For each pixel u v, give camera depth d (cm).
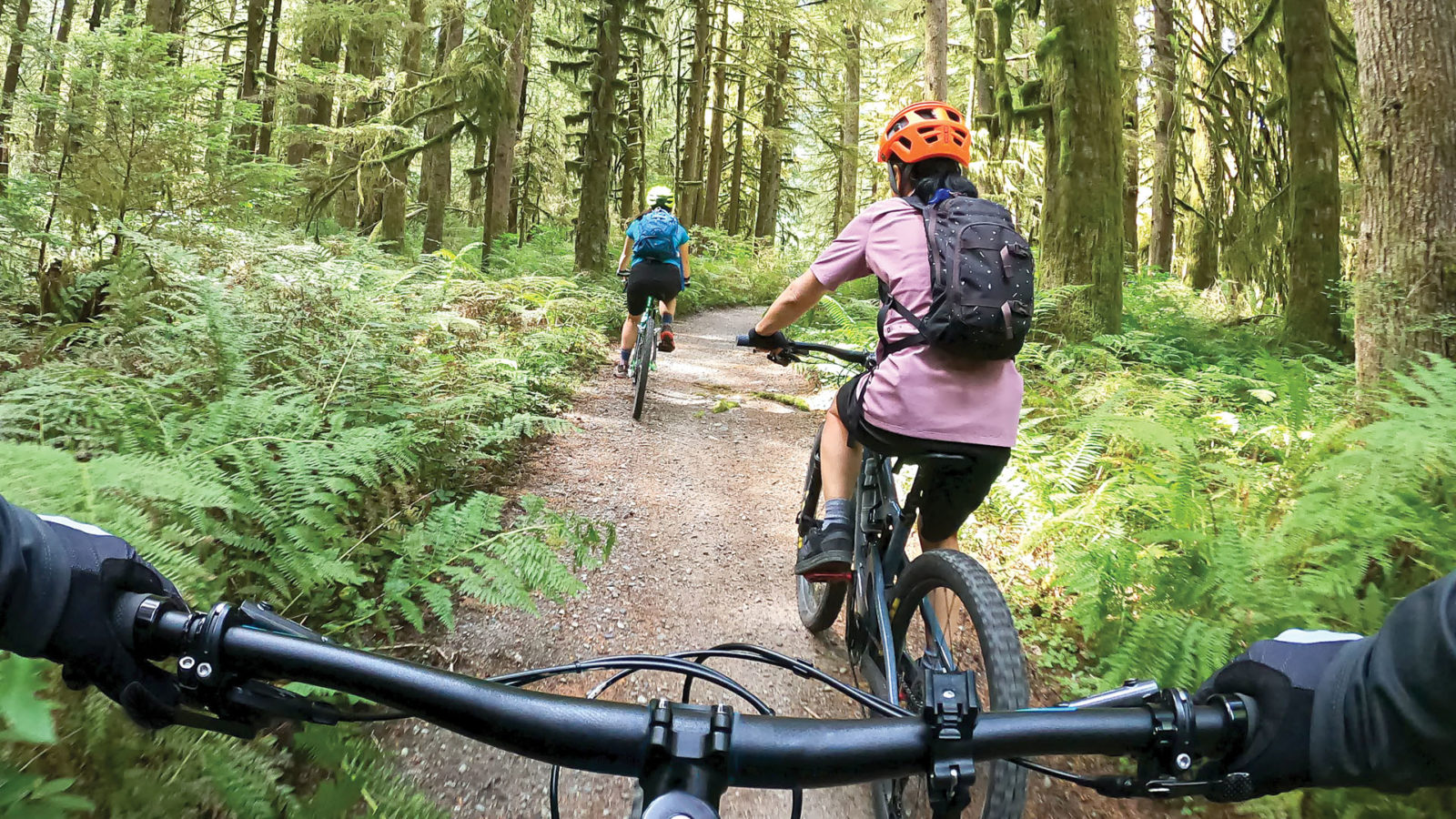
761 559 445
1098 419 471
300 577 280
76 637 83
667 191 747
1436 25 560
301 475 305
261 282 524
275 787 209
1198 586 320
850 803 263
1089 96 799
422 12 1406
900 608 248
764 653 125
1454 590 73
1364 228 604
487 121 1250
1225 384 655
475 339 732
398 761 254
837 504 273
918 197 245
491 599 294
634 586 396
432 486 445
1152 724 87
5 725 186
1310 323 986
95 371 376
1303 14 1023
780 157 3161
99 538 91
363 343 501
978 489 241
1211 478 416
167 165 675
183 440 342
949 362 229
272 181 753
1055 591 409
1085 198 801
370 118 1307
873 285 1456
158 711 90
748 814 255
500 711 84
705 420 713
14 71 1455
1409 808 232
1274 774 84
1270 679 87
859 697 119
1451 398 375
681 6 2323
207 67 710
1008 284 220
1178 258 2244
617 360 934
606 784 258
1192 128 1789
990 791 187
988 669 196
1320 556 329
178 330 430
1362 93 609
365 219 1533
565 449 588
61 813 157
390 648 312
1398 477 333
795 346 298
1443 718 70
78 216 636
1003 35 1241
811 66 2647
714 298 1731
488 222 1402
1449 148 553
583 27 1786
